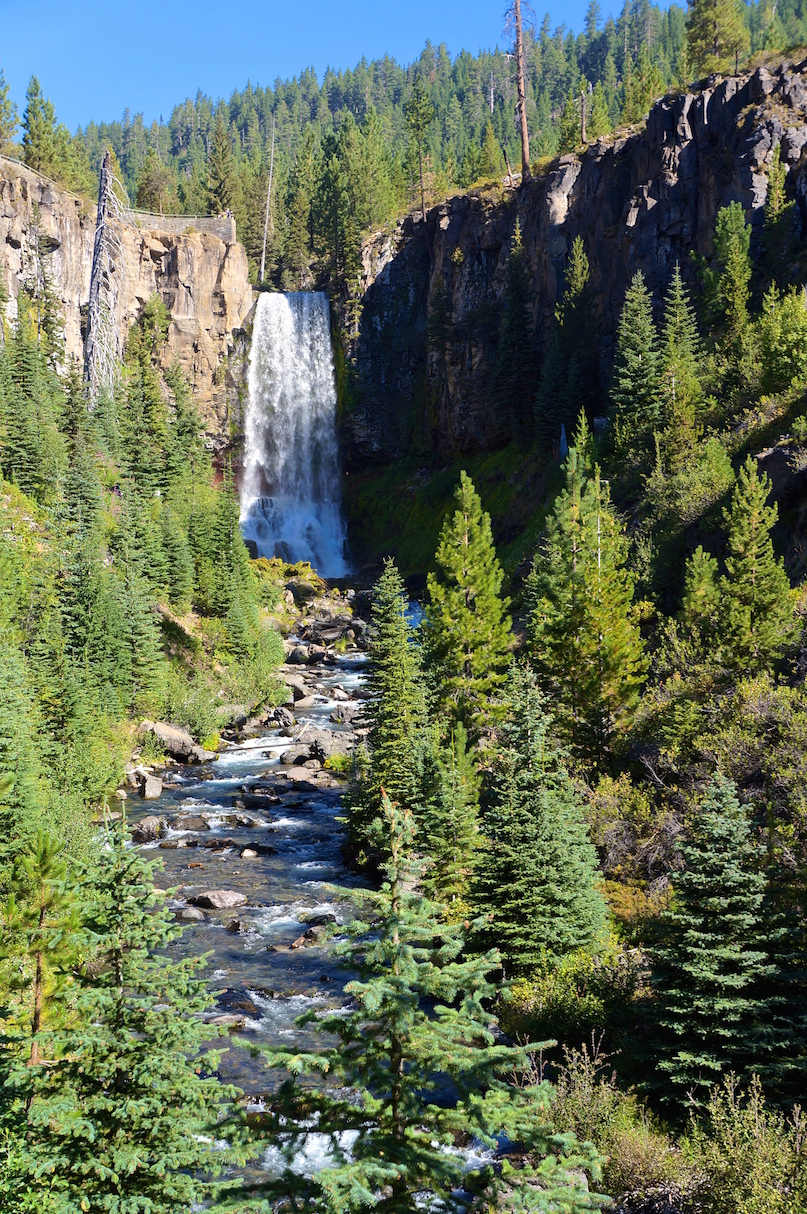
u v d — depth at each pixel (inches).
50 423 2960.1
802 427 1797.5
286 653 3181.6
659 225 3769.7
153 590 2640.3
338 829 1665.8
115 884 502.9
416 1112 414.6
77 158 5329.7
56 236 4003.4
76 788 1610.5
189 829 1638.8
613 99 6717.5
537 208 4478.3
